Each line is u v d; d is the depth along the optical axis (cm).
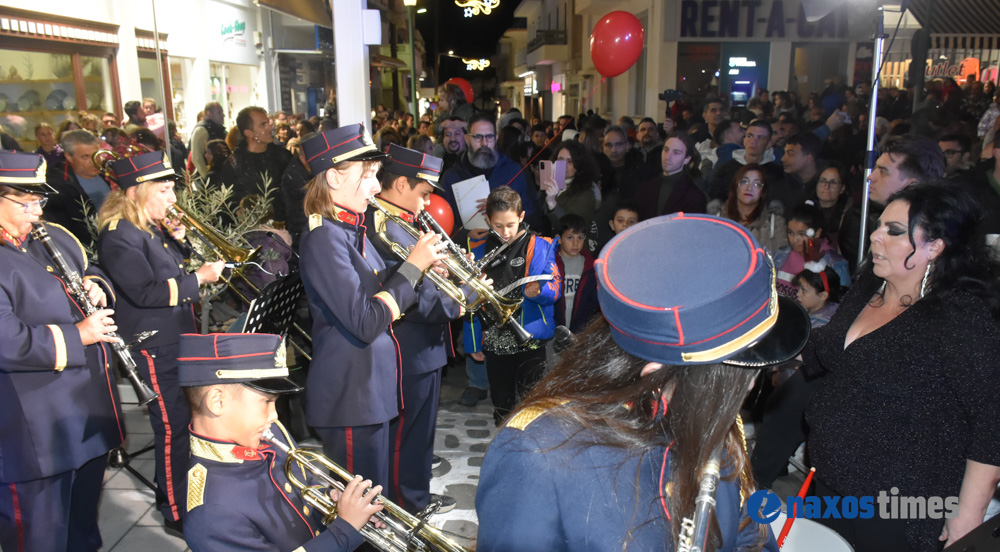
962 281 178
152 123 504
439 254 230
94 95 505
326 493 190
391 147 268
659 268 99
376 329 213
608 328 110
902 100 851
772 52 1299
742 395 100
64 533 239
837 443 196
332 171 222
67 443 231
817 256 337
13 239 227
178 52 558
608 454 97
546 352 390
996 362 168
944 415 181
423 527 169
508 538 94
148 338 268
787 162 461
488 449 104
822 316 325
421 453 286
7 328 211
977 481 175
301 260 221
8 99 435
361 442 234
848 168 532
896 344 184
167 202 276
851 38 1277
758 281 94
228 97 607
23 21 438
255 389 162
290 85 700
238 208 398
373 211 268
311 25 694
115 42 516
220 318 412
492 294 269
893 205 187
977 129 658
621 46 600
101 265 271
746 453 114
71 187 396
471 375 425
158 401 274
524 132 860
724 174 473
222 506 162
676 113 910
